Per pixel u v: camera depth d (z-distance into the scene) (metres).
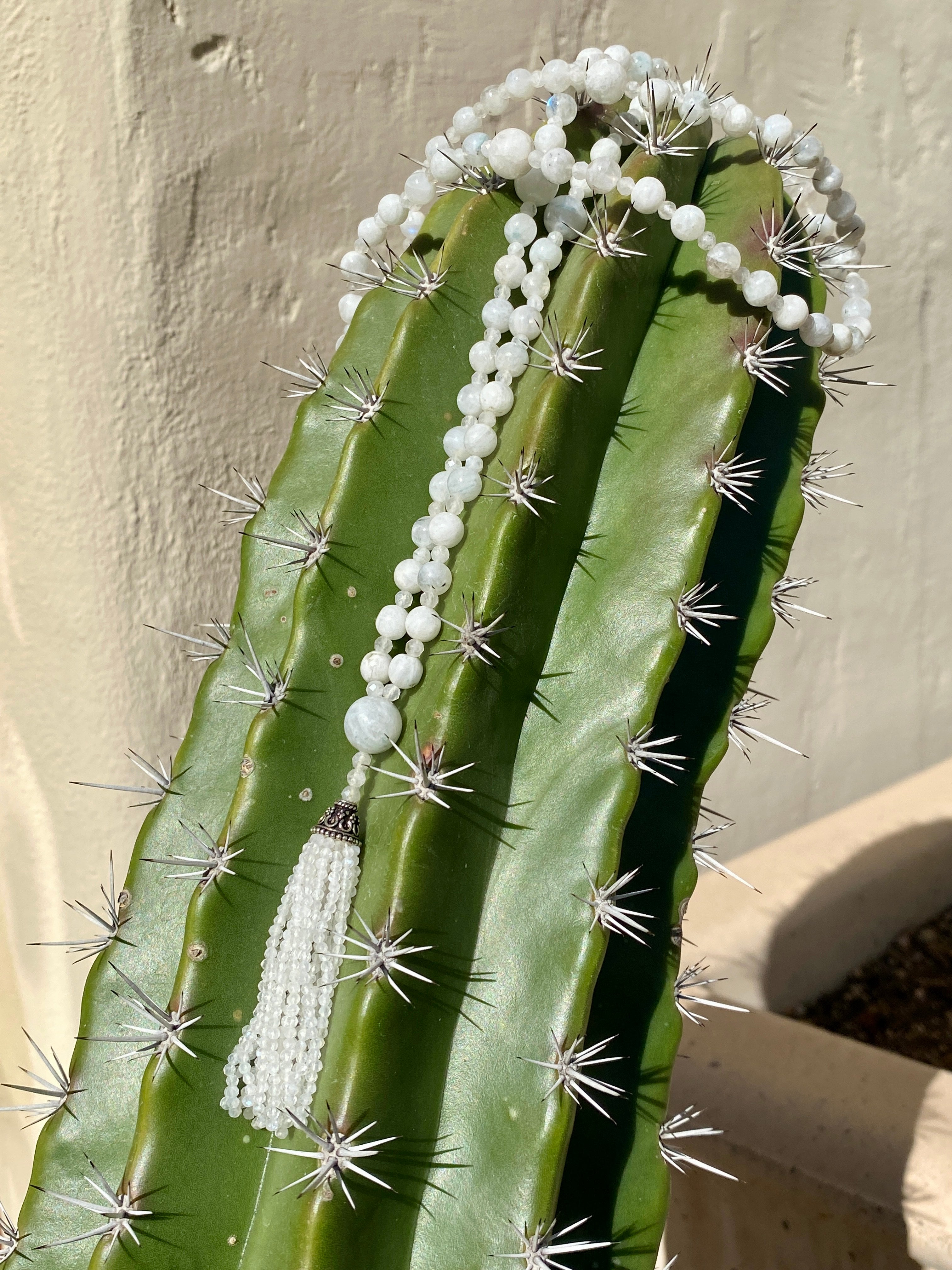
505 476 0.30
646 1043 0.30
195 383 0.44
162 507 0.44
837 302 0.63
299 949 0.28
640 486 0.30
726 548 0.33
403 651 0.31
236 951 0.29
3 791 0.48
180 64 0.40
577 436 0.29
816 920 0.60
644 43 0.51
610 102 0.31
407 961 0.26
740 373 0.30
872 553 0.70
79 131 0.40
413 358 0.31
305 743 0.30
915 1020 0.58
